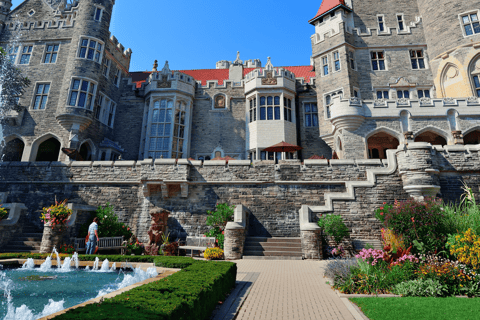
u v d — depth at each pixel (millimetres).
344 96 21312
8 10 25547
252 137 22938
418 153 13727
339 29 22438
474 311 5016
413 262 7516
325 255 12750
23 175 16938
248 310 5441
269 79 23562
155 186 16047
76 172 16812
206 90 25375
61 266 9961
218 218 14539
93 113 21594
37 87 22531
